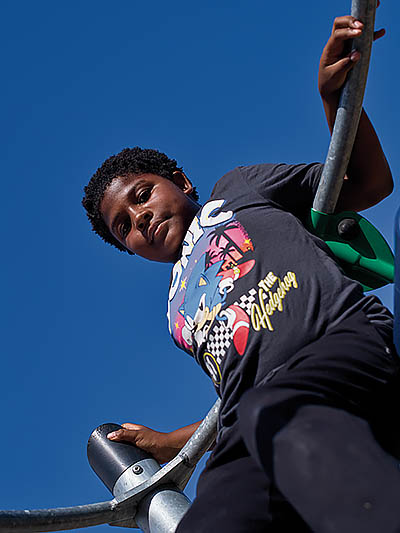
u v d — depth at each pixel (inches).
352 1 73.3
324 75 77.5
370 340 67.1
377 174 88.2
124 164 110.1
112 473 93.0
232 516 58.3
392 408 65.2
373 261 84.9
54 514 78.3
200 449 88.8
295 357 66.8
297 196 90.7
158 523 85.4
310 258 77.4
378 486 46.4
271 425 51.8
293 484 48.4
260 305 75.2
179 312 86.2
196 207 106.4
